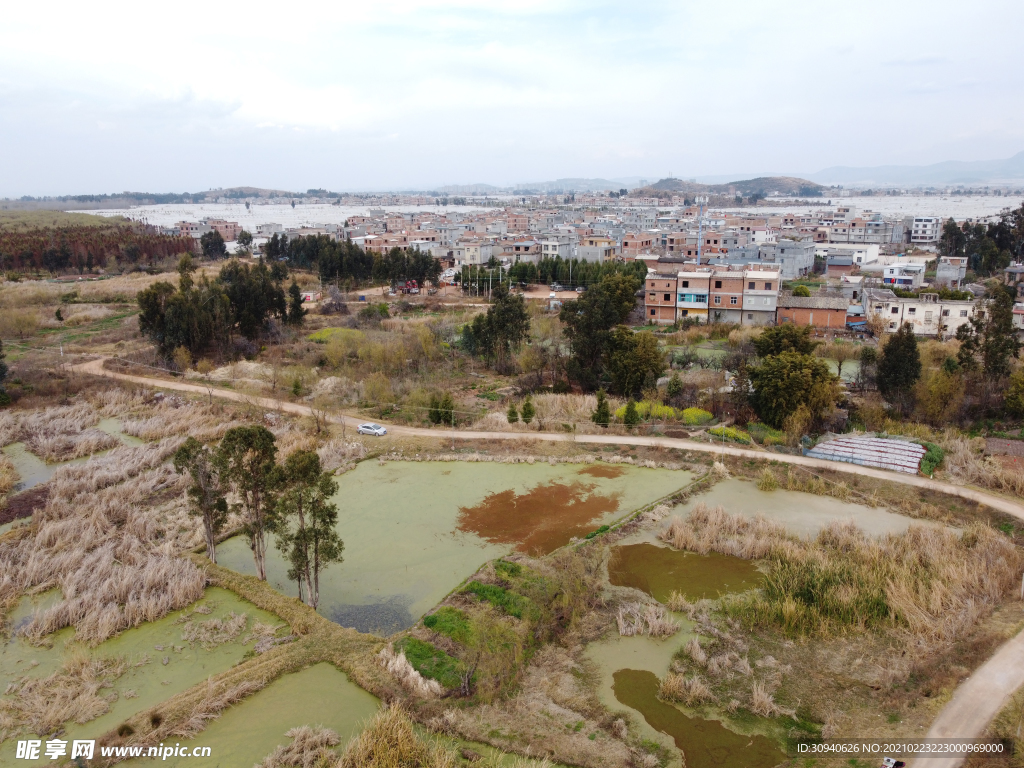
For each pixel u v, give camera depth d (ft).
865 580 93.20
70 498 125.18
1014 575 95.04
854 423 161.27
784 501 127.44
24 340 241.96
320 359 219.82
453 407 172.65
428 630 86.69
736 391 167.73
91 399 184.34
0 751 67.10
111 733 69.05
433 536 114.42
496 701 74.69
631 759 66.23
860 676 78.38
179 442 152.25
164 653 83.15
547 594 93.56
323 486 90.94
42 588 95.76
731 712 73.20
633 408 162.61
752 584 99.45
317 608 94.17
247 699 75.31
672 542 111.34
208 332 223.51
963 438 149.59
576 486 134.31
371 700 75.41
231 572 99.66
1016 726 66.44
